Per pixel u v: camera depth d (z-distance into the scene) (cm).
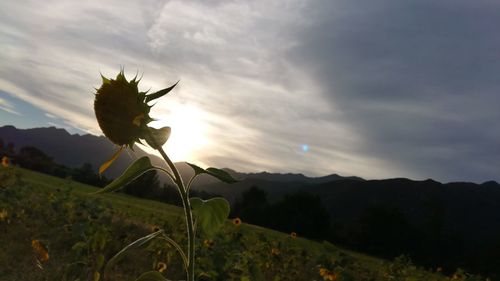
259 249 1171
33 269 752
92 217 1130
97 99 166
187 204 171
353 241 6906
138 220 1570
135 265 852
